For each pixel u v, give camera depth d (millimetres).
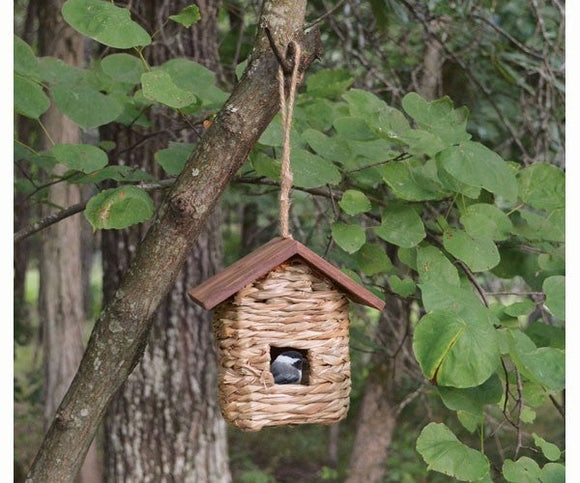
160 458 5656
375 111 3637
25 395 10281
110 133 5477
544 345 3859
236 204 8805
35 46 6957
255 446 12023
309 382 3078
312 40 3051
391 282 3777
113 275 5695
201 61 5547
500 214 3721
